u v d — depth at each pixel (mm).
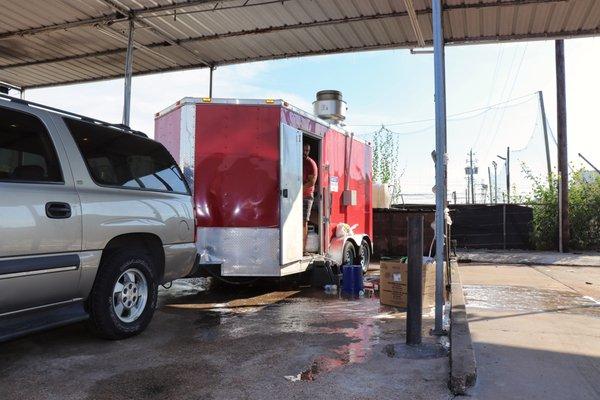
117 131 5332
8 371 4250
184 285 9172
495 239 16328
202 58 11180
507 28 9492
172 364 4492
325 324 6078
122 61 11273
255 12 8898
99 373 4227
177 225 5785
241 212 7559
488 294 8336
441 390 3932
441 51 5555
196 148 7613
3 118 4098
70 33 9594
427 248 13141
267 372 4305
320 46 10555
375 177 20438
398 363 4547
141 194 5332
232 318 6391
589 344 5230
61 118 4672
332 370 4363
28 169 4191
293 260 7910
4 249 3850
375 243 14289
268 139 7633
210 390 3885
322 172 9102
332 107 10148
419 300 5039
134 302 5352
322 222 9031
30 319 4406
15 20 8984
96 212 4688
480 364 4574
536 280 10062
